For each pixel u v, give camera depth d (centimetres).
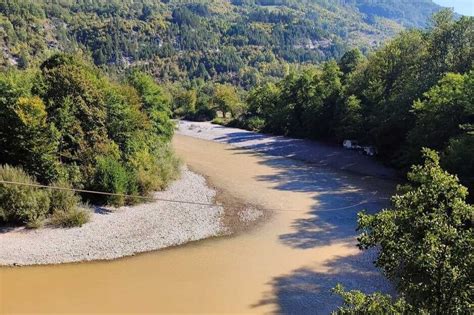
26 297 1964
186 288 2117
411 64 5344
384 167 4803
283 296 2073
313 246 2673
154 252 2509
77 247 2458
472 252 736
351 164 5009
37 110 2905
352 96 5594
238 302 2008
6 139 2902
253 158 5416
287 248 2642
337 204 3541
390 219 820
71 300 1958
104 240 2573
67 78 3238
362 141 5569
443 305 745
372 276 2275
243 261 2444
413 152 4128
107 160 3148
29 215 2598
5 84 2981
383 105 5131
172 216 3052
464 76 3906
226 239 2756
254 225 3023
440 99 3819
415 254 766
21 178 2688
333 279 2245
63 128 3111
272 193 3844
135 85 4128
